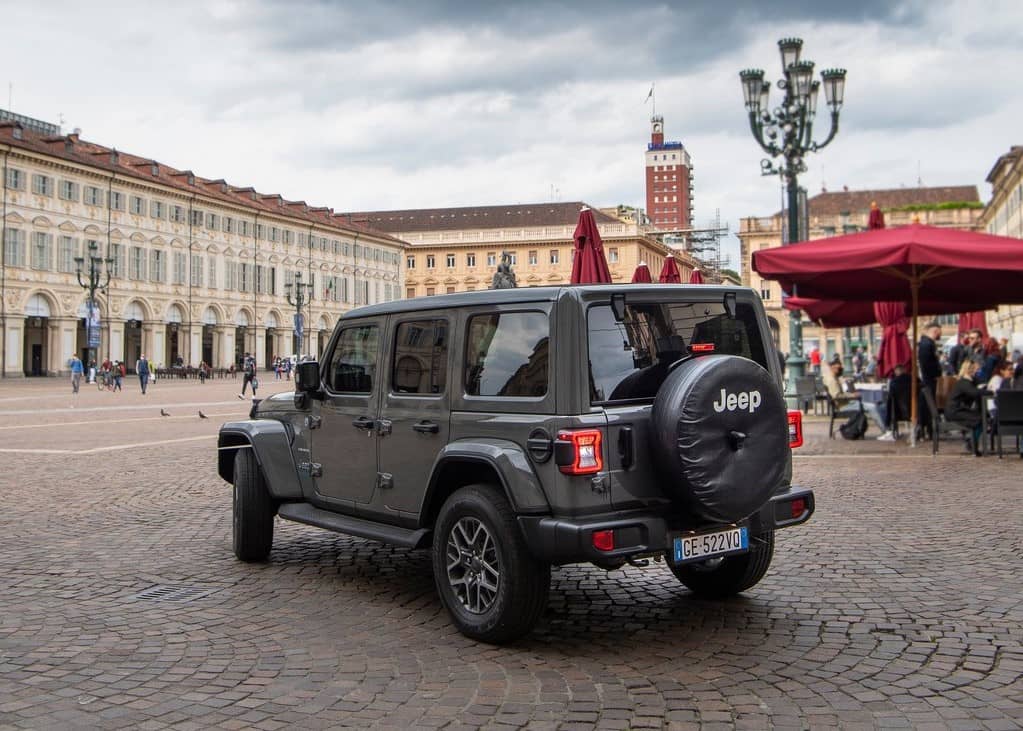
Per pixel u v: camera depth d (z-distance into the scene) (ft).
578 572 21.31
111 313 217.97
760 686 13.62
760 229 285.23
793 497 16.80
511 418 15.71
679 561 15.17
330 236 304.30
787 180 61.21
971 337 65.05
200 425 68.44
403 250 344.08
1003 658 14.71
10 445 52.08
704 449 14.67
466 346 16.97
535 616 15.48
